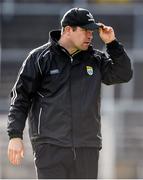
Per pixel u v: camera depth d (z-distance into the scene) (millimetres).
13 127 15359
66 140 15289
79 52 15555
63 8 50812
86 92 15453
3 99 42969
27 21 51312
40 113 15508
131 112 37719
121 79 15859
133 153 36656
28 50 47844
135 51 43969
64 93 15359
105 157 35531
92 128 15492
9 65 44938
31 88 15531
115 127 36750
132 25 51219
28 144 34938
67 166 15477
